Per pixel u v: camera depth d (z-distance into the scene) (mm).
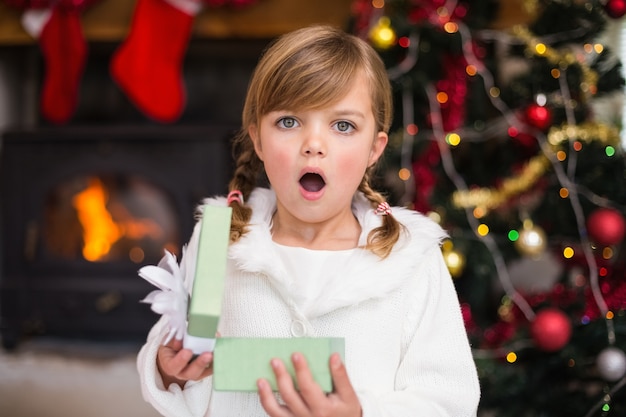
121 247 2752
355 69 894
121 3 2564
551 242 2002
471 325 1916
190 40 2811
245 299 937
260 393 736
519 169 2080
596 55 1912
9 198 2703
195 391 929
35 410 2238
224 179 2635
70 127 2691
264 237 954
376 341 922
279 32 2477
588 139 1887
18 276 2723
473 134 2029
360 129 893
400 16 1898
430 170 2023
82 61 2533
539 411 1840
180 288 781
